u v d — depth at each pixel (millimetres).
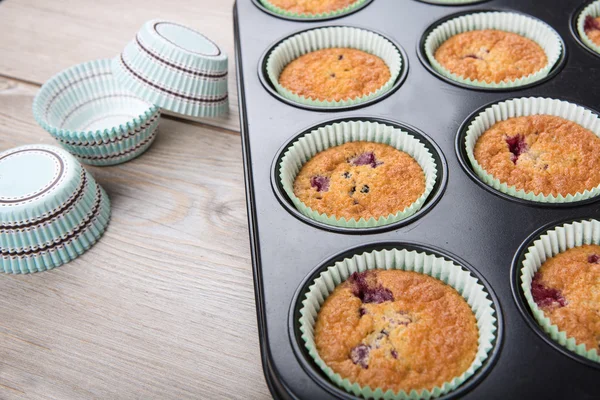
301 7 440
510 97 369
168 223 367
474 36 418
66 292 340
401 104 367
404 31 411
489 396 263
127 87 395
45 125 380
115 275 346
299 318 287
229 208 373
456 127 354
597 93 367
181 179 389
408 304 302
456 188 328
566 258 312
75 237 351
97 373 311
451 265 302
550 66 386
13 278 348
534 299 300
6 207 337
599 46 395
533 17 413
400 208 335
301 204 330
